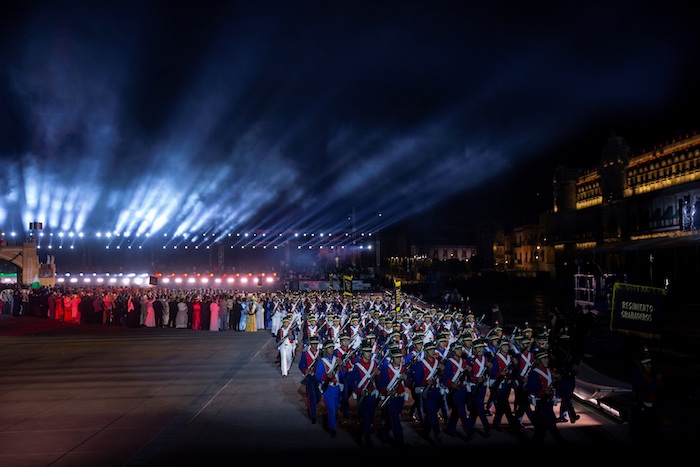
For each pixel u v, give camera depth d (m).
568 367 13.19
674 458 10.66
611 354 22.27
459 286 65.12
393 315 20.44
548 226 91.25
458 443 11.88
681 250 49.66
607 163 72.12
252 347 27.72
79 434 12.96
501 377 12.47
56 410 15.23
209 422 13.88
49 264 56.88
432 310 20.91
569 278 66.81
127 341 30.25
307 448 11.74
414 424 13.46
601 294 29.64
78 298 41.59
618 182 69.19
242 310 35.28
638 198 63.62
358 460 10.97
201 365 22.41
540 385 11.36
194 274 67.25
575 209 86.94
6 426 13.69
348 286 30.83
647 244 50.22
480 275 78.19
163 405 15.72
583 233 81.56
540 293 63.97
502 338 13.21
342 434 12.71
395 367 11.62
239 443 12.14
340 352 14.06
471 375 12.31
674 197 56.97
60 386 18.44
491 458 10.92
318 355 13.62
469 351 12.88
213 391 17.50
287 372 20.14
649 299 13.45
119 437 12.69
